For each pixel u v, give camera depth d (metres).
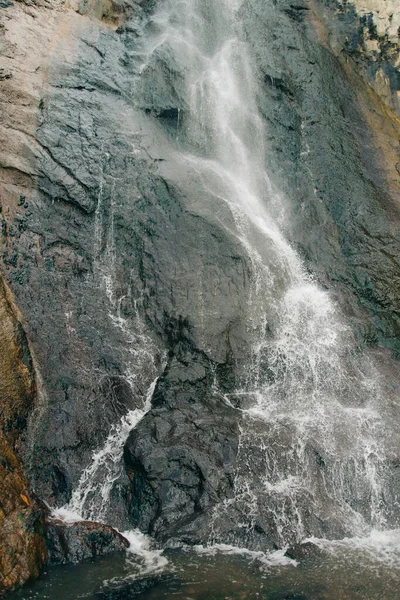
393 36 12.70
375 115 12.08
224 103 11.06
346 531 7.04
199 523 6.87
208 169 10.24
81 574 6.27
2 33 10.38
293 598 5.92
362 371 8.83
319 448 7.64
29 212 9.03
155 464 7.28
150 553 6.66
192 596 5.94
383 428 8.03
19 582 6.02
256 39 11.93
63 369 8.17
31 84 10.01
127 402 8.19
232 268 9.14
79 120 9.96
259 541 6.74
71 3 11.41
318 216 10.44
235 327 8.73
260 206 10.21
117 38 11.27
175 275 9.03
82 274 8.94
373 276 9.97
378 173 11.21
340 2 12.73
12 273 8.52
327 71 11.96
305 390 8.46
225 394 8.27
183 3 12.03
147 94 10.62
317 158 10.97
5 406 7.33
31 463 7.36
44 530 6.55
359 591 6.03
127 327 8.80
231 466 7.33
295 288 9.44
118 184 9.59
